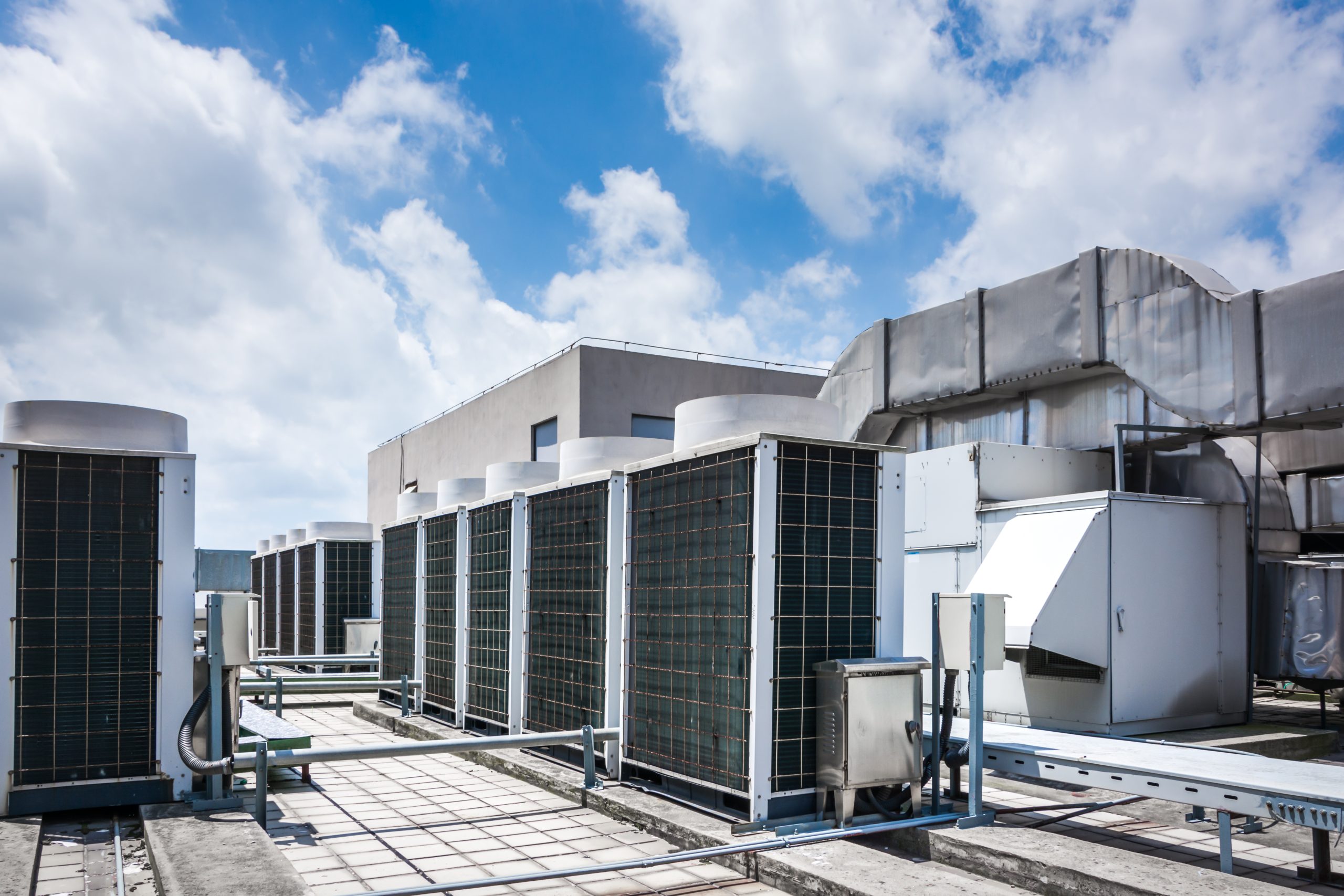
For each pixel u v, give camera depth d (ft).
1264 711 40.42
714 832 21.08
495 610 36.91
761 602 21.50
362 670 65.77
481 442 84.74
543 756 32.07
